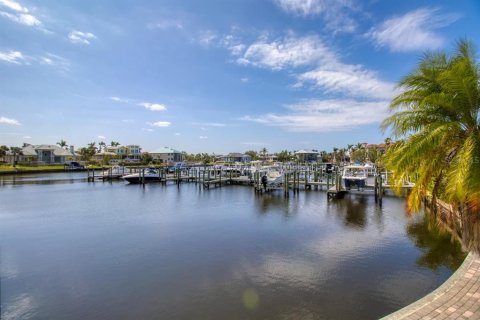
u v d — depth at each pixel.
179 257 12.96
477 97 8.88
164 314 8.53
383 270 11.21
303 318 8.21
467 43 9.39
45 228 18.17
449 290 7.64
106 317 8.45
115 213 22.75
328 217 20.39
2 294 9.81
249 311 8.57
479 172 7.77
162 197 31.28
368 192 29.56
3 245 14.82
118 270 11.62
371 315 8.29
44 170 71.38
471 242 10.50
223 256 13.03
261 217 20.77
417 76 10.11
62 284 10.48
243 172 48.84
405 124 10.20
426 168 9.88
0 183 46.97
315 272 11.18
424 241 14.55
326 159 110.50
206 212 22.86
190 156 133.00
